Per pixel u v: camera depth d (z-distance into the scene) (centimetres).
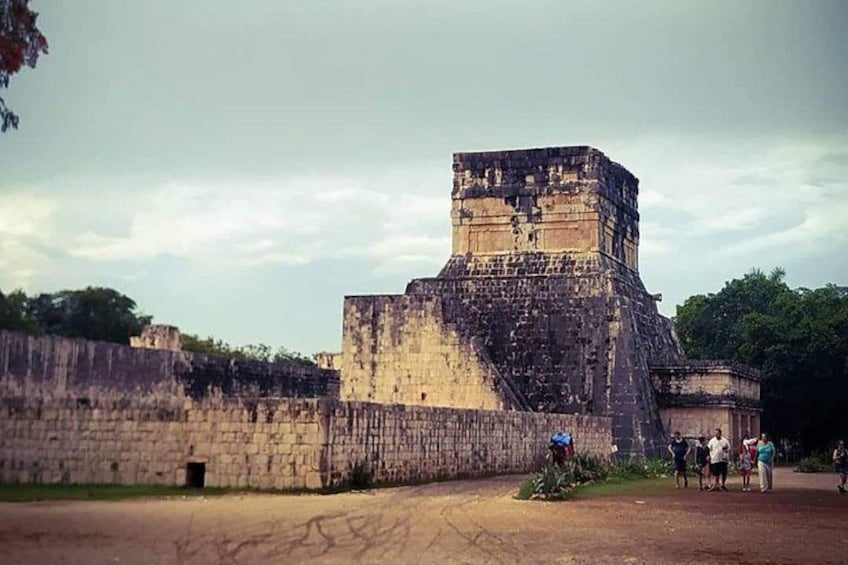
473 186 5350
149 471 2883
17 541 1775
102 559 1616
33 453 2975
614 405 4875
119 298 5028
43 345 3328
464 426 3603
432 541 1923
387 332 4703
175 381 3944
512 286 5188
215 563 1628
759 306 8238
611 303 5016
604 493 3138
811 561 1797
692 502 2842
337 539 1916
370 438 3031
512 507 2570
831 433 7150
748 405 5369
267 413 2819
